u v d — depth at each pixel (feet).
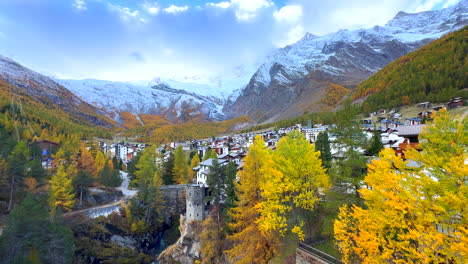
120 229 173.68
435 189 42.01
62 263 112.68
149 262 163.43
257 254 90.74
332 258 62.95
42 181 174.70
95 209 183.93
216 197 139.03
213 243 127.54
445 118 47.67
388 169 55.16
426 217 40.22
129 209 187.83
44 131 433.07
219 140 592.60
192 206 150.61
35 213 105.70
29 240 100.58
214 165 143.33
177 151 271.49
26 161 173.37
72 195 173.27
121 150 525.34
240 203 100.73
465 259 34.55
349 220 59.00
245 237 95.55
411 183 45.16
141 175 243.19
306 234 83.25
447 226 40.01
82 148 295.07
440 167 44.57
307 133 401.90
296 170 75.92
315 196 84.99
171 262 149.28
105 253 151.94
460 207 37.70
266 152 101.50
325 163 145.48
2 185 158.71
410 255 43.45
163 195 213.66
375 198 52.54
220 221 133.49
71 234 125.70
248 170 98.68
